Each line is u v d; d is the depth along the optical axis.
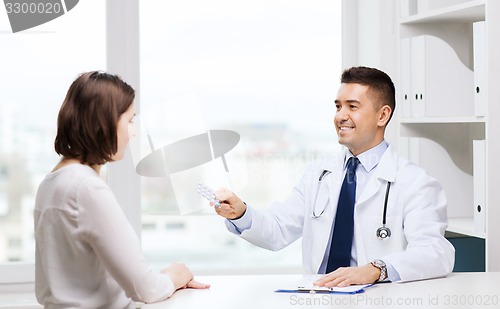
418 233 2.29
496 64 2.57
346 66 3.47
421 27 3.20
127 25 3.25
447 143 3.20
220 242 3.37
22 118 3.21
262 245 2.55
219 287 2.10
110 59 3.22
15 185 3.22
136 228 3.27
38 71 3.21
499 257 2.58
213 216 3.36
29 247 3.23
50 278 1.89
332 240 2.46
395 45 3.32
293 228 2.62
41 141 3.23
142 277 1.88
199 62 3.34
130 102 1.98
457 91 3.04
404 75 3.15
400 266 2.12
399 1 3.23
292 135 3.43
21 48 3.20
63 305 1.88
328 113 3.45
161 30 3.31
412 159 3.16
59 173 1.92
